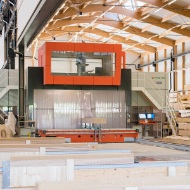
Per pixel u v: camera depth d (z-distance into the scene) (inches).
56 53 528.4
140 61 1273.4
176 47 1058.7
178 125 507.5
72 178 128.7
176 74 1059.9
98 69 540.4
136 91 602.9
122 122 549.6
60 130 479.2
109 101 548.1
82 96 540.4
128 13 850.8
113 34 1099.3
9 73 626.8
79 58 536.4
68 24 906.1
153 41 1116.5
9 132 404.8
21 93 547.8
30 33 465.1
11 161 125.5
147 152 210.2
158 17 880.3
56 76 521.0
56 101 534.0
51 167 127.6
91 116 540.4
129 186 89.0
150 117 561.3
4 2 657.6
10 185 125.0
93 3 793.6
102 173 131.6
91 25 1065.5
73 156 132.2
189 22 868.6
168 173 135.7
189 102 635.5
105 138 490.3
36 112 527.8
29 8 404.8
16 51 556.4
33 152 177.0
